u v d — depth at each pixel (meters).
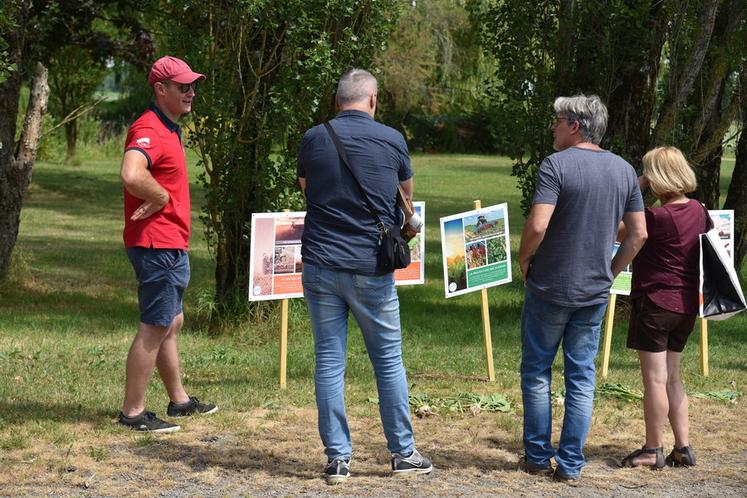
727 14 13.94
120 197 32.62
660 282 6.06
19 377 8.41
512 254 22.03
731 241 9.23
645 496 5.66
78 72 41.28
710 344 12.16
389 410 5.75
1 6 11.42
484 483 5.79
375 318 5.55
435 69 55.56
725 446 6.84
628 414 7.68
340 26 11.34
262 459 6.16
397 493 5.53
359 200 5.44
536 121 13.34
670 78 12.32
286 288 8.36
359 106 5.61
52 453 6.09
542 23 13.29
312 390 8.27
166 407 7.36
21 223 24.52
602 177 5.60
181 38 10.98
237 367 9.53
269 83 11.37
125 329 12.09
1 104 14.06
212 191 11.53
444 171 50.62
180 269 6.54
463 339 12.23
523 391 5.95
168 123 6.48
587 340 5.76
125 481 5.65
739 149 16.94
